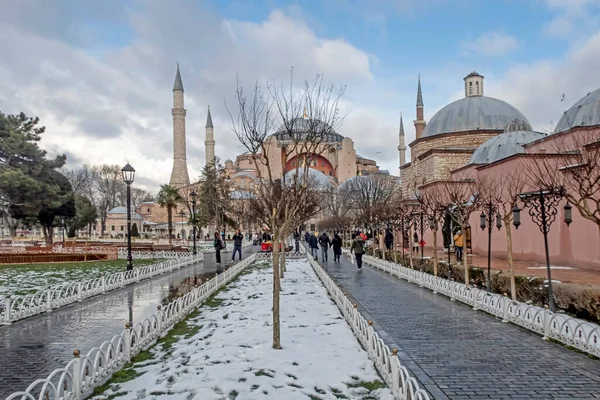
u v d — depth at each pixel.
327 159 100.38
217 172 60.06
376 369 6.76
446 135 40.84
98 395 5.90
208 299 13.61
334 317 10.61
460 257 21.41
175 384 6.19
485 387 6.07
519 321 9.58
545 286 10.60
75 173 82.19
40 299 11.84
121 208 91.31
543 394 5.81
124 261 30.66
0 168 34.88
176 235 87.00
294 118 12.50
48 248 33.81
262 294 14.61
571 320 7.91
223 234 56.12
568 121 23.36
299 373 6.61
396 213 26.27
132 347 7.48
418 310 11.66
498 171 22.52
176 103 91.62
